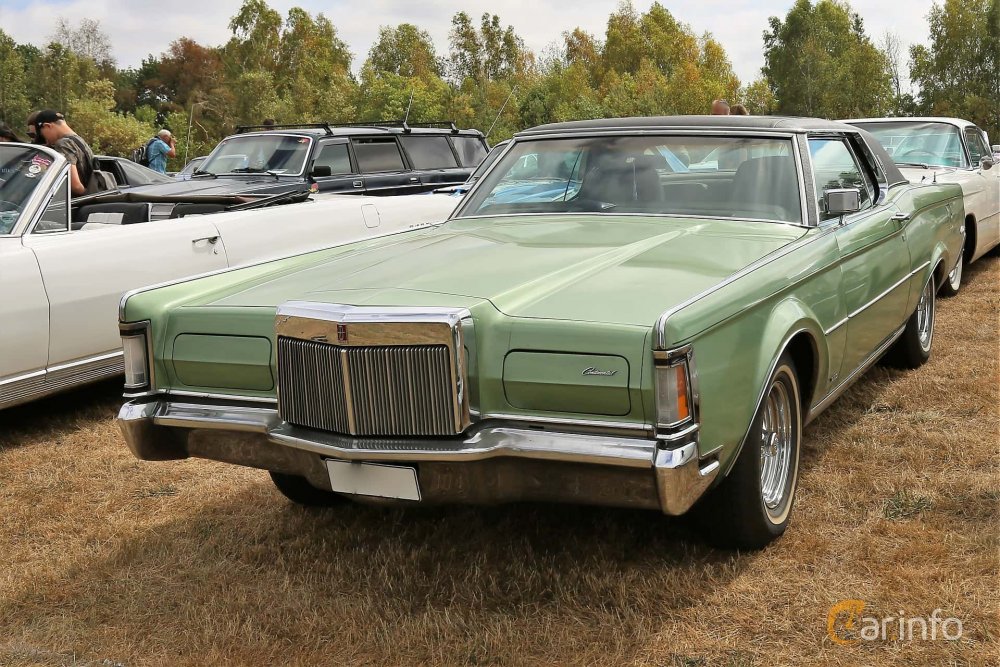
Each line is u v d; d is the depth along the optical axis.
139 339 3.04
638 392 2.41
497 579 2.98
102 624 2.83
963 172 8.09
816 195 3.78
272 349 2.86
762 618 2.67
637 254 3.21
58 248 4.85
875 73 76.69
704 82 79.94
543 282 2.87
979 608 2.66
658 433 2.40
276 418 2.85
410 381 2.57
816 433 4.31
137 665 2.58
